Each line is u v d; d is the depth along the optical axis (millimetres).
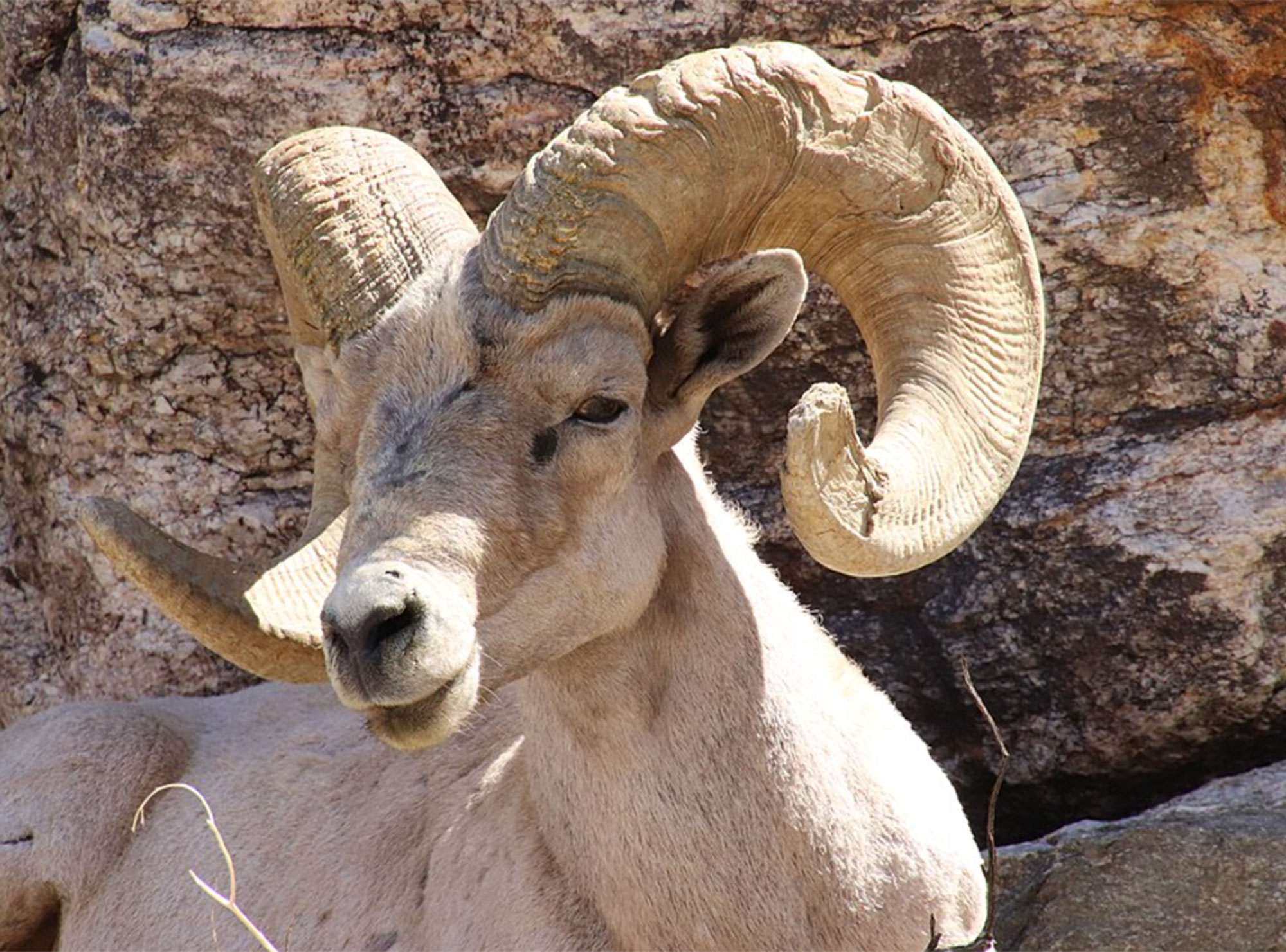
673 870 16766
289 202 16609
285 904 20484
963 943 17344
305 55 23688
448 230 16344
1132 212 23062
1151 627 23281
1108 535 23281
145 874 22016
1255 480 23109
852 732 17672
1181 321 23188
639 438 16234
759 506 24484
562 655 16000
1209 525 23062
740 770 16797
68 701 26203
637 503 16234
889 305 17031
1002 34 22875
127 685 25625
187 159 24016
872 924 17078
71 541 25453
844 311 23578
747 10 23109
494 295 15508
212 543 24969
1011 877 21922
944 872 17562
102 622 25578
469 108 23609
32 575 26625
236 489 24938
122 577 25312
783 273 16203
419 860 19531
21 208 25922
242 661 17359
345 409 15914
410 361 15602
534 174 15578
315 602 17797
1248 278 23000
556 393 15445
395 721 14492
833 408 14352
